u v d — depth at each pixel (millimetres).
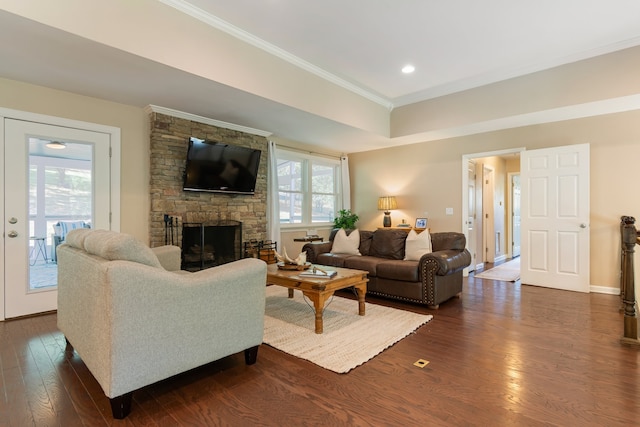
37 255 3418
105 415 1712
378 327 2990
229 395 1906
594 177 4418
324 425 1630
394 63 4215
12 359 2357
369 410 1753
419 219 6094
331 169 7141
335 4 3021
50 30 2402
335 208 7152
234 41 3473
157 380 1786
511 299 4016
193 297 1926
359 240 4863
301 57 4062
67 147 3596
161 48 2916
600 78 3873
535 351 2486
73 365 2270
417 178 6156
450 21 3287
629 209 4184
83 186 3695
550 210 4641
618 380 2051
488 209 6926
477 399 1851
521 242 4918
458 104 4977
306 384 2027
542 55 4000
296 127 5066
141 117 4125
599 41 3674
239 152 4820
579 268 4406
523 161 4891
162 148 4172
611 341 2674
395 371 2186
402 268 3734
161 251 3166
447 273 3580
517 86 4445
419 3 3006
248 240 5180
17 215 3289
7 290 3242
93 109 3752
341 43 3723
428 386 1993
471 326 3045
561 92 4121
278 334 2830
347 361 2318
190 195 4488
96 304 1731
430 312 3475
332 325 3053
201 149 4367
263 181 5441
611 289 4297
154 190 4109
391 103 5621
